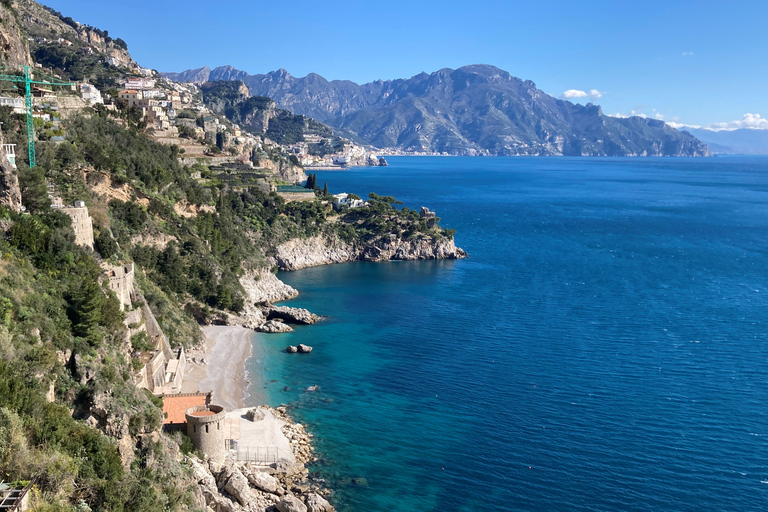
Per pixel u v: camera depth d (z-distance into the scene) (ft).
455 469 326.85
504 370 453.58
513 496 305.94
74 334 276.82
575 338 523.70
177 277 526.16
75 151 487.61
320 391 417.28
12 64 629.51
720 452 343.05
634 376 442.50
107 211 469.16
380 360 473.67
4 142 387.96
